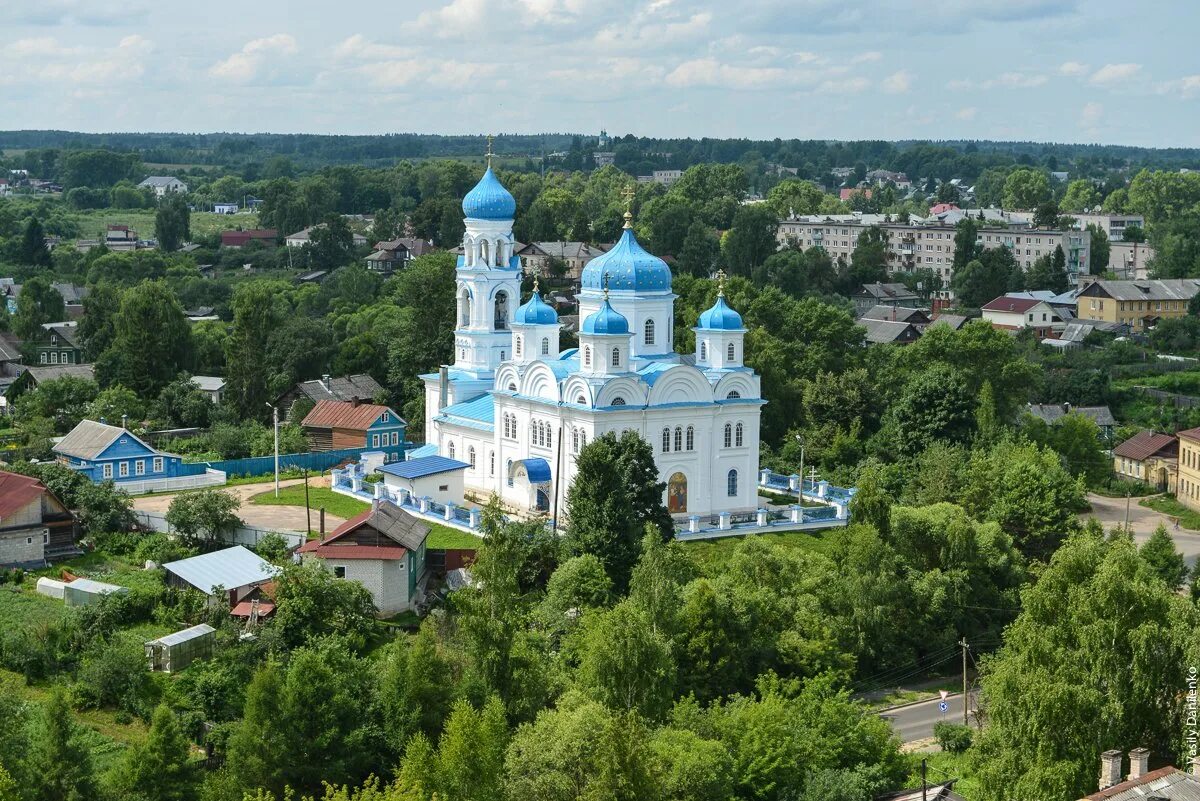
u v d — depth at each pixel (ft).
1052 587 330.75
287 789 287.69
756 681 367.45
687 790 295.69
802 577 421.59
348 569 408.87
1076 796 296.30
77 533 459.32
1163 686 309.22
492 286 567.59
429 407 578.66
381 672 343.26
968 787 332.19
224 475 561.02
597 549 422.00
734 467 507.71
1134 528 583.58
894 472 572.51
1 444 608.19
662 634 365.81
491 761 290.35
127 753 306.76
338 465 599.16
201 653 370.53
